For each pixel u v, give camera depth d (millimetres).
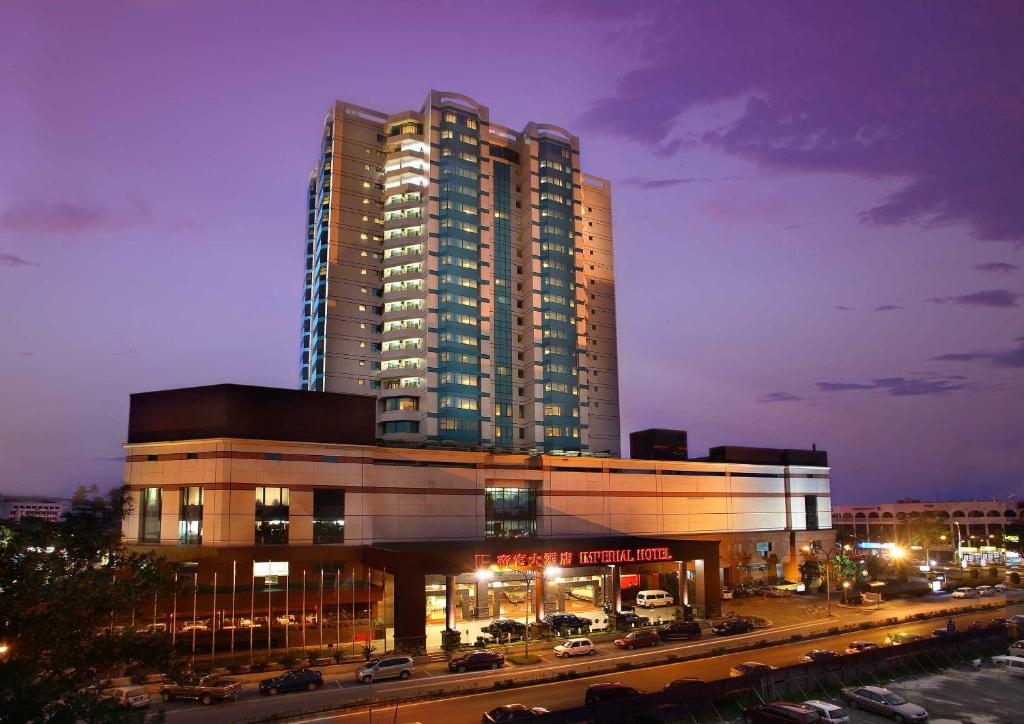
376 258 125438
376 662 56094
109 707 23891
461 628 76812
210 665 61031
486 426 119750
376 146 129625
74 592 28031
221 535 69938
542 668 59156
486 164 131250
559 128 142125
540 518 94938
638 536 99750
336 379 117750
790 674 49125
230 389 73125
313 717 46000
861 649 61312
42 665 26688
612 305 144625
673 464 108312
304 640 68438
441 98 129375
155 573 31391
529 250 133125
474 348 121500
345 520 77312
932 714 46156
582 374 133250
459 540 85875
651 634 67875
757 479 118188
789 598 99312
